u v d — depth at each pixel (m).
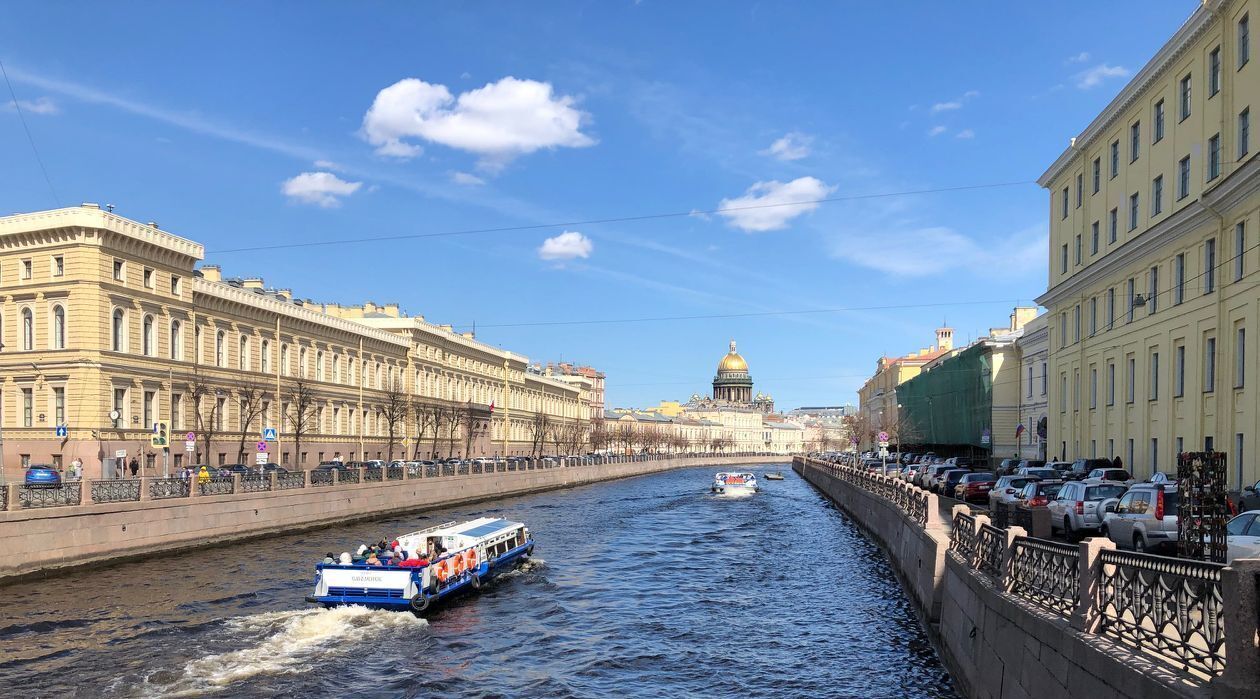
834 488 65.88
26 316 49.06
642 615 23.75
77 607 23.09
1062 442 51.16
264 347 63.47
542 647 20.34
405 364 85.88
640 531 45.19
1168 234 35.44
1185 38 34.22
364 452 76.12
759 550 37.34
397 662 18.89
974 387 69.31
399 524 44.97
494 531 30.11
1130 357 40.78
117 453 46.88
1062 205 51.41
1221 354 31.09
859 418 154.88
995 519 23.97
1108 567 9.11
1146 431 38.28
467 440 97.00
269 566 29.98
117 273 49.56
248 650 19.33
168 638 20.09
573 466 89.06
